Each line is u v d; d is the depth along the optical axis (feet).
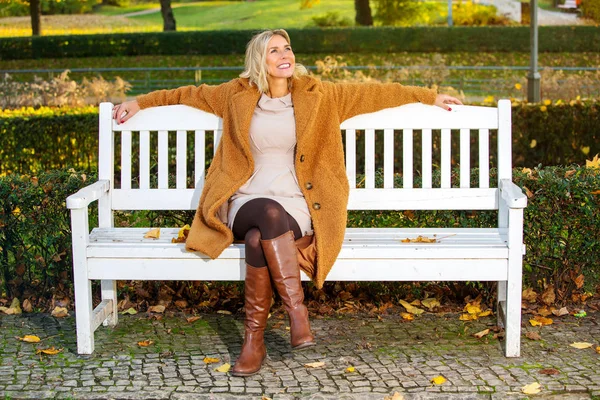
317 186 14.17
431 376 12.73
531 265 15.98
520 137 29.94
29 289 16.35
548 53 85.46
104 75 80.69
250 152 14.28
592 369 12.94
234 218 13.47
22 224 15.94
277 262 12.77
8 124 29.96
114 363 13.44
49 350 13.88
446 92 39.88
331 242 13.47
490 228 14.84
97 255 13.48
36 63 86.22
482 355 13.64
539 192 15.56
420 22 103.81
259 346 13.01
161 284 16.57
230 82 15.06
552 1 100.89
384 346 14.15
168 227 15.90
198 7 118.11
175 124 15.28
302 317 12.74
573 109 29.78
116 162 28.12
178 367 13.28
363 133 26.71
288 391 12.23
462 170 15.24
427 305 16.10
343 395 12.01
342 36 87.04
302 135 14.23
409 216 16.11
